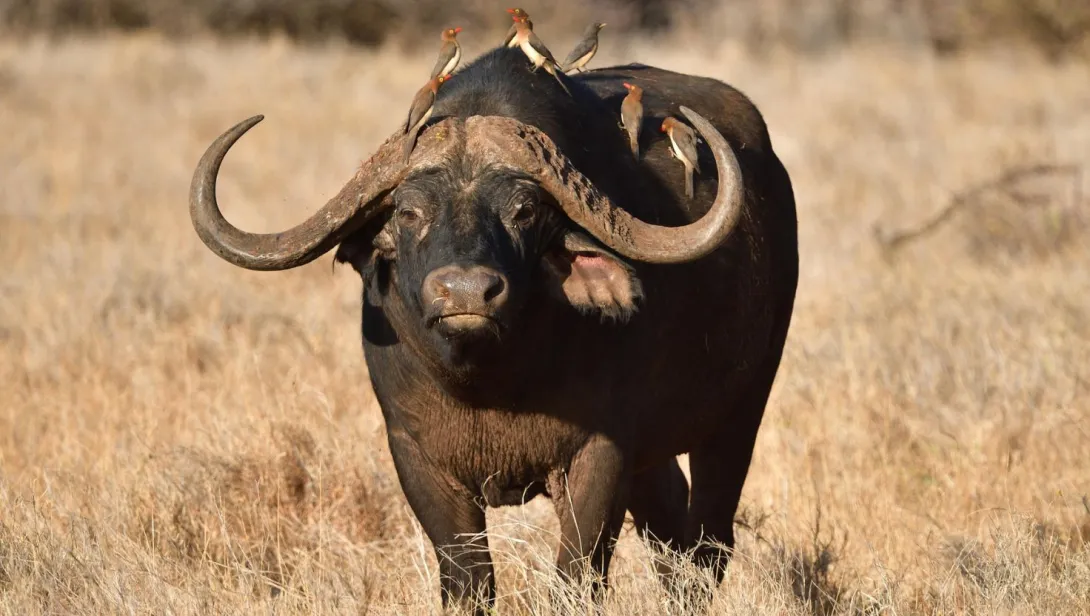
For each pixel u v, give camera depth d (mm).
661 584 18500
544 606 17516
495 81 18219
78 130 62812
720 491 21984
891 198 48500
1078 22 94062
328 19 105438
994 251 39812
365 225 17578
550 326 17219
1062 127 61719
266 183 52344
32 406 27734
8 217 46156
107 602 18531
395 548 21641
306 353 29859
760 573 19562
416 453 18578
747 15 103188
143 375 28797
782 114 67875
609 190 18500
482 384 17188
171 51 84500
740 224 20922
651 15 109312
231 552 20609
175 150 59812
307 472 22938
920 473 24422
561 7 107062
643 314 18250
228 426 24391
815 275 38031
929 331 30688
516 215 16547
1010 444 25109
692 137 19281
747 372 21422
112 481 22500
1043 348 28656
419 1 106062
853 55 90812
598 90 20641
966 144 58219
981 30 98500
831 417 26422
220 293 35031
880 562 20281
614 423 18047
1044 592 18359
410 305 16750
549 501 22938
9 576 19125
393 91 75750
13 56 80750
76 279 36844
